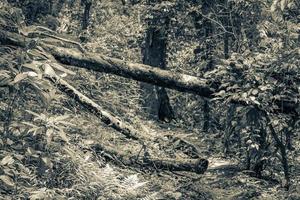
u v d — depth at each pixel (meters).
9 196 4.78
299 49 7.27
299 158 9.48
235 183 8.01
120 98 11.33
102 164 6.79
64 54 7.56
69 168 5.66
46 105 5.29
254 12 10.06
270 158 8.41
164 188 6.93
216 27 12.11
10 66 5.38
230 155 10.18
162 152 7.98
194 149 8.13
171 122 13.79
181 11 12.74
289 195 7.37
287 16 8.48
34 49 5.81
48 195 4.94
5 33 6.40
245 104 7.62
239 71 7.66
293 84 7.37
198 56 12.81
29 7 8.25
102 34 16.34
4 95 6.11
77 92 7.22
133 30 16.14
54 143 5.68
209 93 7.81
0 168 4.87
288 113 7.57
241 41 10.44
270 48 8.20
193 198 6.98
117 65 7.75
